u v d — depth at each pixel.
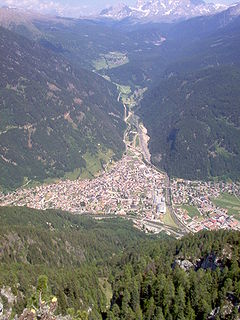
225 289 145.38
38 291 99.81
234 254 164.88
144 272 187.75
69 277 182.00
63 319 102.56
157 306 154.38
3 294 143.50
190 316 146.62
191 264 183.50
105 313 170.12
